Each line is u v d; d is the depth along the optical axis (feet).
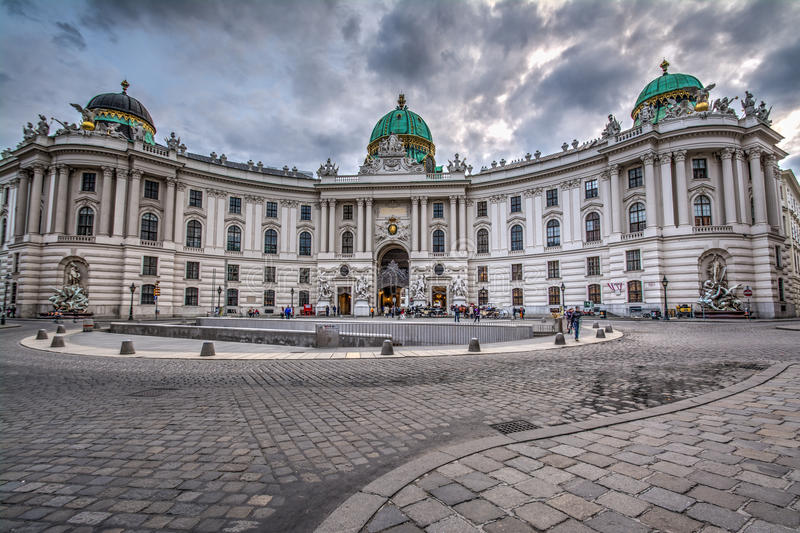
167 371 41.93
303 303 194.90
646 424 21.17
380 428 21.89
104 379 37.35
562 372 38.96
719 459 16.26
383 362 47.55
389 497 13.50
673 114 143.23
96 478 15.56
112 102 174.40
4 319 111.34
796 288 192.44
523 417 23.56
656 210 139.13
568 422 22.36
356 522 11.89
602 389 30.94
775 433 19.36
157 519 12.50
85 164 149.79
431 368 42.75
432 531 11.35
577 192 166.30
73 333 90.89
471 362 46.80
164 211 165.07
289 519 12.48
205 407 26.63
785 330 82.74
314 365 45.55
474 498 13.33
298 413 25.04
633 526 11.46
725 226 131.75
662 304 133.69
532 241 178.19
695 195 137.28
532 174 177.99
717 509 12.33
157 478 15.55
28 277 145.18
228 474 15.92
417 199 194.39
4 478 15.58
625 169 151.64
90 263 145.89
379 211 199.21
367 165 199.62
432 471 15.57
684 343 61.57
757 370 37.11
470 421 22.93
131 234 152.76
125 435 20.85
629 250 144.05
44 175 153.89
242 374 39.78
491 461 16.47
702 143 135.23
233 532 11.71
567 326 86.48
